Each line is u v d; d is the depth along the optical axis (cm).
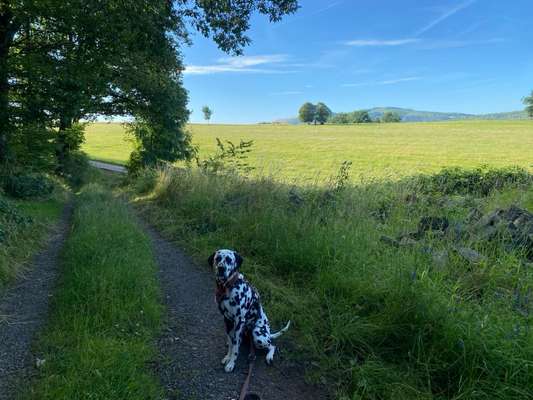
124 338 387
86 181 2416
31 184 1229
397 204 841
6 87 1252
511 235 596
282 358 388
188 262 681
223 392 332
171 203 1151
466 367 322
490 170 1315
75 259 571
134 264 558
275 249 645
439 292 406
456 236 604
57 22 1215
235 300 366
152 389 313
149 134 2569
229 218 842
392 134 7356
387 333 385
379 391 328
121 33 1231
